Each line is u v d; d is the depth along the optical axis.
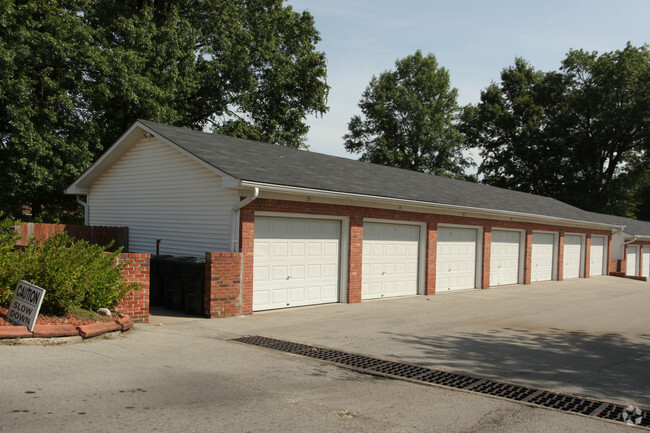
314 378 6.41
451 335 9.80
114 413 4.70
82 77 21.06
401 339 9.20
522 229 20.62
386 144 48.59
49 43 18.62
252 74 29.12
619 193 46.22
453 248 17.38
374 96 51.97
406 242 15.47
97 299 8.59
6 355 6.35
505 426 4.99
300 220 12.42
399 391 6.05
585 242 25.97
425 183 18.83
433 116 49.94
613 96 43.94
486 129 50.84
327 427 4.71
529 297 16.84
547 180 48.50
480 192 21.61
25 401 4.84
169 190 13.27
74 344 7.28
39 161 18.98
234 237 11.09
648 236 30.36
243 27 29.86
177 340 8.19
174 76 23.64
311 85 31.89
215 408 5.03
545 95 48.47
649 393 6.43
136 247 14.34
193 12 26.86
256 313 11.30
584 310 14.24
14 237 8.50
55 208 23.06
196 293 10.67
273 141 30.41
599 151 46.75
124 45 22.92
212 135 14.76
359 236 13.69
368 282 14.24
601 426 5.11
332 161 16.88
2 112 18.31
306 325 10.18
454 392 6.13
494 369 7.36
